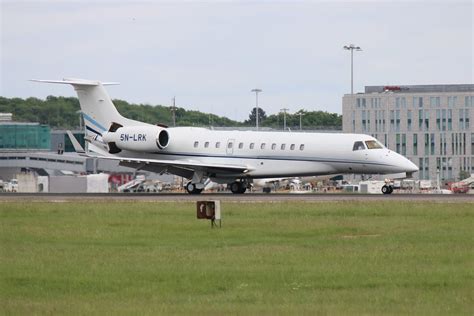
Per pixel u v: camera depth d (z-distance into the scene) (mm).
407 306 69500
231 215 133000
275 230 115125
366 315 66375
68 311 68375
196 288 76750
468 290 75000
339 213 134625
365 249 96812
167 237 109625
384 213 133750
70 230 117125
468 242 101938
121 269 85438
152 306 69938
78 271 84750
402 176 180000
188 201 160125
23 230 117500
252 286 77250
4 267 87500
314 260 89812
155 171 195750
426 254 92750
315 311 67750
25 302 71875
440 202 150375
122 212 139875
